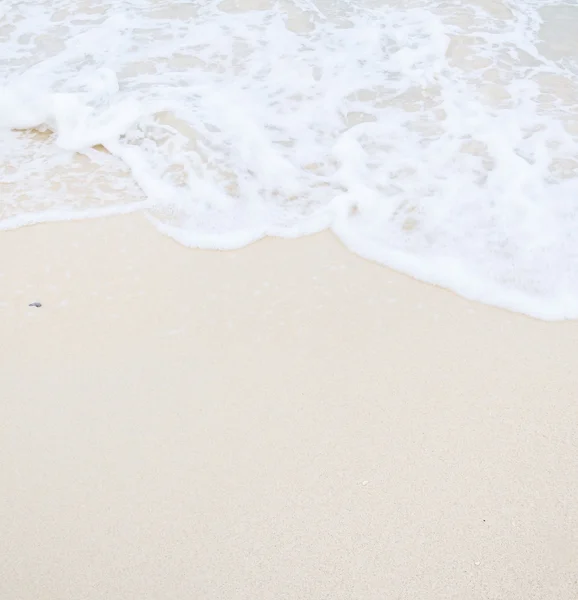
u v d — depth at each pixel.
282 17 4.08
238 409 2.26
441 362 2.40
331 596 1.84
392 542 1.95
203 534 1.96
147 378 2.35
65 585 1.87
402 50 3.81
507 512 2.01
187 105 3.46
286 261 2.76
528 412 2.25
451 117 3.39
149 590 1.86
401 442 2.17
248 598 1.84
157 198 3.03
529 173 3.05
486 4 4.15
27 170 3.20
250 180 3.11
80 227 2.90
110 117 3.41
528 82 3.60
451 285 2.66
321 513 2.01
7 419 2.23
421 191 3.02
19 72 3.71
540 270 2.69
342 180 3.11
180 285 2.66
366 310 2.58
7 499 2.04
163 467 2.11
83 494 2.05
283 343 2.46
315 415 2.25
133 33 3.98
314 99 3.53
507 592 1.85
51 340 2.46
